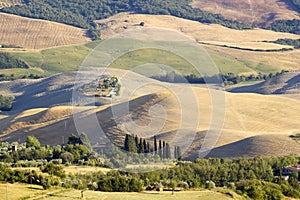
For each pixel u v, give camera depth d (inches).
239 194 5428.2
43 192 4665.4
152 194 4817.9
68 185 4904.0
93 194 4677.7
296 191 5895.7
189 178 5388.8
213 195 5019.7
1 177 4909.0
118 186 4933.6
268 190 5713.6
